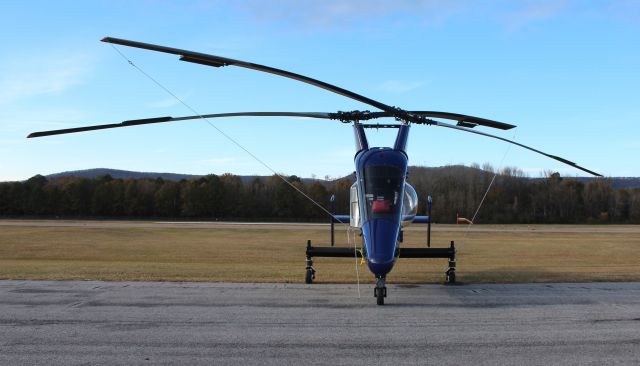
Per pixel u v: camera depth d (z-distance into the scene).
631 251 37.06
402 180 10.05
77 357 6.31
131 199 102.44
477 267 19.98
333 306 9.39
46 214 101.62
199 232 57.78
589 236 54.22
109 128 9.82
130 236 51.91
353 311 8.98
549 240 48.19
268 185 107.25
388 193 9.80
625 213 98.62
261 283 12.20
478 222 93.62
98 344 6.88
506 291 11.20
